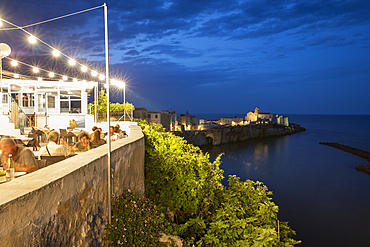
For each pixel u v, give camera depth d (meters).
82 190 3.25
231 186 10.76
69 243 2.86
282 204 39.44
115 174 4.68
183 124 109.75
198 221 7.18
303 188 47.84
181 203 7.64
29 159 4.22
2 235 1.84
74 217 3.02
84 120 17.53
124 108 22.56
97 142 8.41
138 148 6.62
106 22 3.96
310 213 35.88
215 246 6.75
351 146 105.50
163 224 5.52
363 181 52.75
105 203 4.11
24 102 17.31
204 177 8.61
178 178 7.89
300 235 29.36
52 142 5.86
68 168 3.10
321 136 147.38
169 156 8.42
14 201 1.97
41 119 16.88
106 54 4.00
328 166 66.88
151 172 7.93
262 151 89.94
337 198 42.28
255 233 7.35
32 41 6.59
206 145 102.31
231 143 111.94
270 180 53.22
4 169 4.11
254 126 130.50
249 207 9.16
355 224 32.28
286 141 121.25
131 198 5.04
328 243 27.59
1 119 12.61
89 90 19.47
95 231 3.61
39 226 2.30
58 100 17.64
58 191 2.64
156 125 21.56
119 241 3.96
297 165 67.81
